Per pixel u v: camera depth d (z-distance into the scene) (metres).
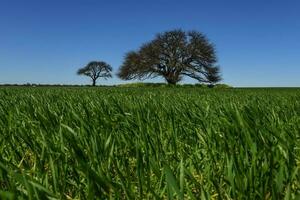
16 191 1.90
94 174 1.98
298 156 3.41
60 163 2.73
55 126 4.30
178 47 85.00
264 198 2.12
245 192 2.14
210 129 3.70
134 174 2.90
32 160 3.48
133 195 2.17
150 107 6.30
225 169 2.53
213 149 3.27
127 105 7.34
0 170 2.25
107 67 129.50
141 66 87.00
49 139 3.49
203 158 3.25
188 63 85.69
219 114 5.21
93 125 4.00
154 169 2.53
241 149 2.82
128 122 4.38
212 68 84.69
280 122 4.84
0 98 10.49
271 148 2.80
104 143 3.27
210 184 2.55
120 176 2.34
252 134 3.13
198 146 3.89
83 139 3.37
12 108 6.50
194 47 84.19
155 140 3.73
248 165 2.49
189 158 3.12
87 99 9.87
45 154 3.06
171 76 86.25
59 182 2.54
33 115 5.05
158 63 86.38
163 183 2.56
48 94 14.46
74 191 2.62
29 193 1.72
